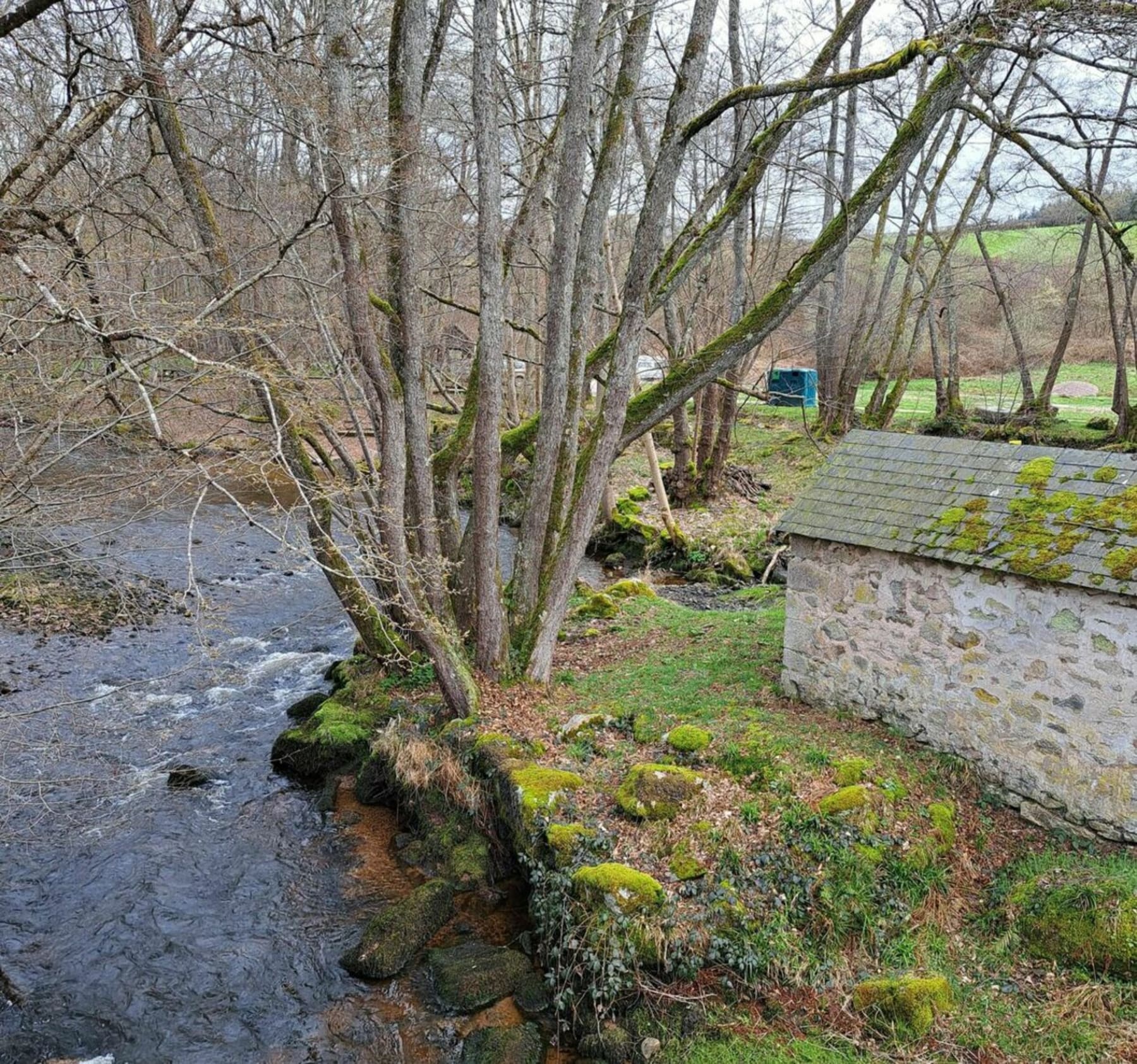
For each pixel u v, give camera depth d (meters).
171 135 8.55
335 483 7.31
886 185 7.97
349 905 7.25
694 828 6.57
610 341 10.97
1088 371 28.55
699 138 17.30
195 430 8.89
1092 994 5.36
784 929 5.89
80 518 6.73
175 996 6.25
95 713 10.45
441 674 8.64
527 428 11.41
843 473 8.76
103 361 7.05
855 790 6.69
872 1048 5.27
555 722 8.48
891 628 7.82
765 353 33.19
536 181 10.96
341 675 11.27
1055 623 6.55
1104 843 6.41
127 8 7.60
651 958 5.73
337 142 7.74
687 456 20.23
